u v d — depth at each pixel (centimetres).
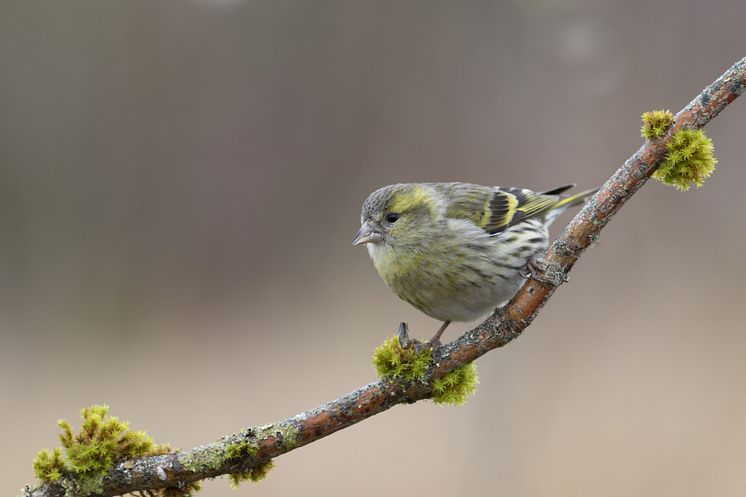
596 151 1623
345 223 1858
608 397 1230
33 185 1894
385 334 1608
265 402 1474
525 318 535
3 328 1727
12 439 1366
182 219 1892
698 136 499
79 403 1475
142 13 1958
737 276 1441
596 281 1457
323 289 1773
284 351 1622
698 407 1205
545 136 1670
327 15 1931
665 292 1418
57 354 1647
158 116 1933
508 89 1759
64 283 1814
